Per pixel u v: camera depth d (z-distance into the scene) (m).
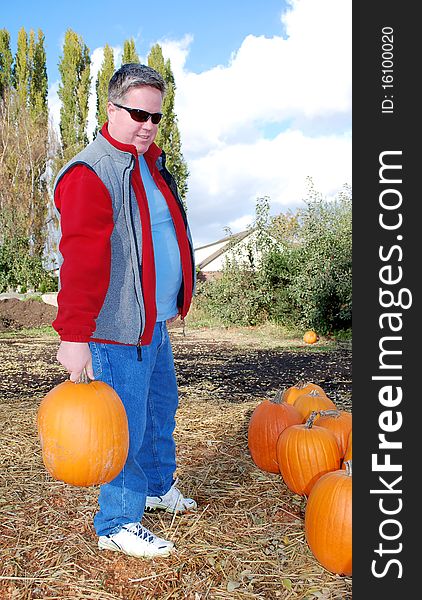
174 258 2.96
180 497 3.34
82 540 2.98
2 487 3.63
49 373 8.22
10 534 3.04
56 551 2.88
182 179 33.28
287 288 13.88
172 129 33.38
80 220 2.44
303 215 13.95
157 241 2.90
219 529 3.11
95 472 2.47
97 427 2.44
